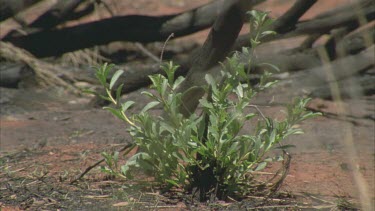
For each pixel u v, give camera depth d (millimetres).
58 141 11484
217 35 8477
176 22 15211
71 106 14555
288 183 9047
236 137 8078
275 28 11648
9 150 10891
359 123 11117
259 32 8258
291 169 9664
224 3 8359
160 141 8227
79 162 9992
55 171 9562
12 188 8836
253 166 9188
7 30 17969
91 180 9078
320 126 11906
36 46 16250
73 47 16078
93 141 11414
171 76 8234
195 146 8078
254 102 12969
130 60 18125
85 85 16016
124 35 15555
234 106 8133
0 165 9930
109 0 22406
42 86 15789
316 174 9445
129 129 8273
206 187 8352
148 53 18109
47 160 10164
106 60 17891
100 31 15680
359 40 12672
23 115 13742
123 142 11242
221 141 7973
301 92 13492
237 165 8211
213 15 14953
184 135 7949
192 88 8336
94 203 8281
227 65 8492
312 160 10094
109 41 15805
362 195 6672
